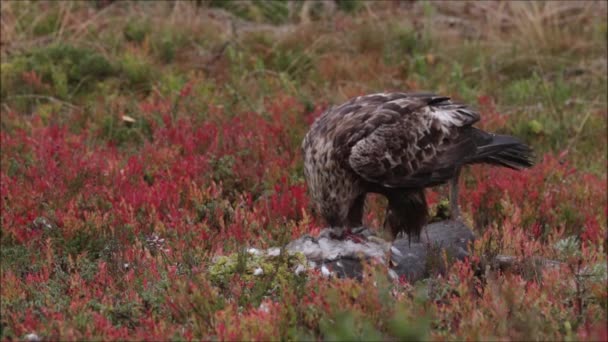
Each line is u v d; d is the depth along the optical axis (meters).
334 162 7.55
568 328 5.93
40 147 10.91
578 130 12.81
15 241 8.67
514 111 13.41
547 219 9.92
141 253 8.14
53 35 15.09
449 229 8.23
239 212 9.28
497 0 17.98
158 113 12.49
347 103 7.99
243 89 13.77
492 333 5.92
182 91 13.14
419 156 7.80
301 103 12.96
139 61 14.39
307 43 15.87
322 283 6.65
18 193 9.51
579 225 10.00
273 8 17.25
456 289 6.48
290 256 7.34
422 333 5.61
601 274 7.07
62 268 8.08
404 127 7.75
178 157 10.87
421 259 7.63
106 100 13.22
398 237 8.24
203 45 15.62
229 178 10.33
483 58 15.51
